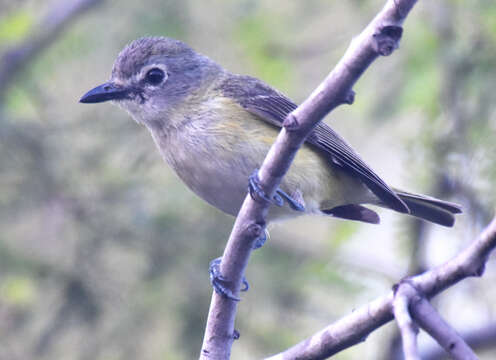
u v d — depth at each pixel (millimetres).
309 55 14102
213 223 12367
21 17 13977
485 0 11727
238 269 6840
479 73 11680
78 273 12211
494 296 12086
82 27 14078
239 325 12023
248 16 14031
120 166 12789
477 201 11148
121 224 12367
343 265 12250
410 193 9570
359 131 14820
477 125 11445
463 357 5816
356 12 13875
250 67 14172
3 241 12164
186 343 11875
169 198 12461
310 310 12320
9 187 12602
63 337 12102
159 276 12164
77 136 12984
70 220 12461
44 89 13922
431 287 6168
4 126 12758
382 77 12711
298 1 14242
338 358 12344
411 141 11633
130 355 12102
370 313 6457
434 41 12297
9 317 12383
